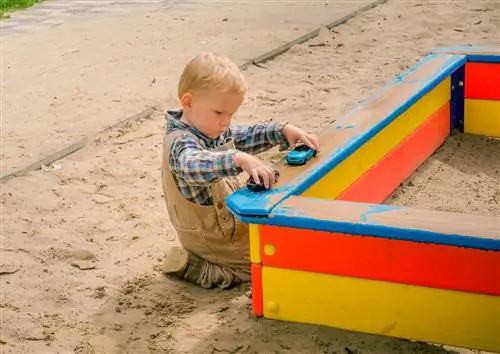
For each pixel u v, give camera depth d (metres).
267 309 2.75
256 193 2.73
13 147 4.61
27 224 3.63
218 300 2.93
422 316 2.51
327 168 2.96
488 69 4.32
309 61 6.07
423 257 2.45
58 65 6.34
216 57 2.94
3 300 3.01
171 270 3.08
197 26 7.43
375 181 3.58
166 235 3.48
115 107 5.23
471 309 2.44
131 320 2.83
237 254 3.01
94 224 3.61
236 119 4.88
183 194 2.95
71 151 4.51
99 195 3.93
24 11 8.79
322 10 7.72
